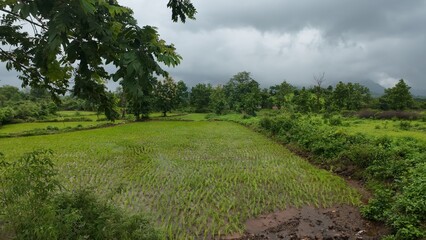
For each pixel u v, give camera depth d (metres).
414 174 9.31
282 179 12.20
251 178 12.32
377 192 9.03
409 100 47.25
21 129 35.25
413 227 6.62
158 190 10.80
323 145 15.65
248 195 10.26
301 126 21.67
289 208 9.25
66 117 49.50
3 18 2.40
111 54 2.09
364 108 49.50
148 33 1.89
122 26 1.94
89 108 3.01
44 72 2.67
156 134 28.98
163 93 57.56
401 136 17.50
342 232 7.66
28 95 56.69
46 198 3.54
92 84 2.82
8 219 3.06
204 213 8.72
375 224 8.06
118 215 4.10
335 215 8.68
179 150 19.41
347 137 16.41
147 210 8.91
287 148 19.89
